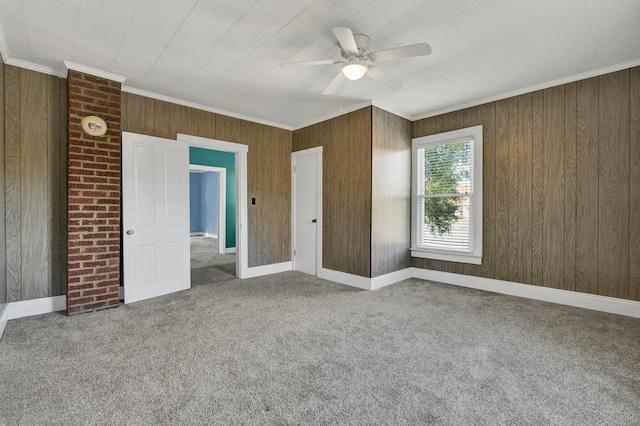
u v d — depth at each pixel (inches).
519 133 145.9
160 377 76.8
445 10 85.9
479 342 97.0
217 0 82.3
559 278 135.9
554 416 63.3
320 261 186.1
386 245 168.4
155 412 64.1
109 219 126.2
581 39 100.9
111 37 100.4
